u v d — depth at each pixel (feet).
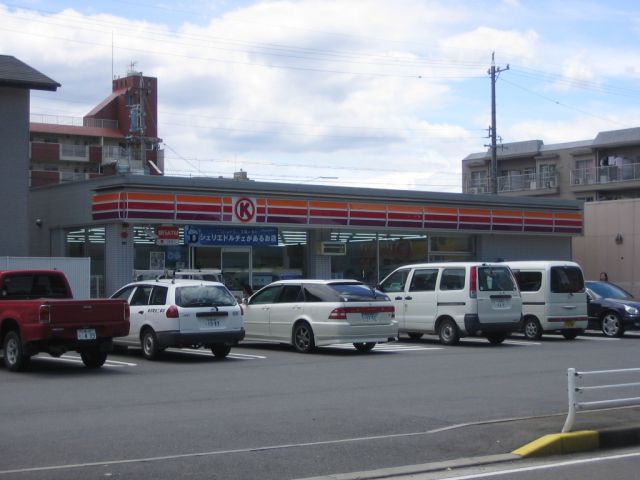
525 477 25.91
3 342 51.80
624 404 34.73
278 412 35.96
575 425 32.22
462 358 58.39
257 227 92.22
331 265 98.73
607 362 55.88
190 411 36.19
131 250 84.89
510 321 70.03
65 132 222.89
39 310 48.73
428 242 107.65
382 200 100.53
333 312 60.39
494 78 150.61
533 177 196.24
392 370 51.06
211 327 56.95
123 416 34.91
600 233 126.82
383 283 76.02
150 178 84.43
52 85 86.38
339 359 57.82
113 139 230.07
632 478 25.76
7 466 26.20
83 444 29.43
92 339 50.42
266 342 71.67
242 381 45.98
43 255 95.45
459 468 27.17
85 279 78.59
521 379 47.01
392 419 34.53
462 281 69.26
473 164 209.46
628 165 180.96
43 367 53.42
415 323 72.49
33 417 34.65
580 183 187.42
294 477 25.45
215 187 88.28
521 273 78.13
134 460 27.07
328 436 31.17
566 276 76.89
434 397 40.29
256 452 28.40
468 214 108.27
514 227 112.88
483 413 36.04
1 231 84.53
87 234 89.45
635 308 79.61
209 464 26.68
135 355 61.62
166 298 57.06
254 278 93.25
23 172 85.97
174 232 86.63
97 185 86.58
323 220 95.35
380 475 25.90
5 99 85.30
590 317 82.69
